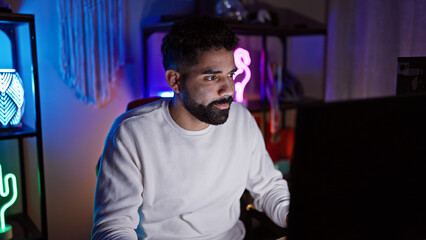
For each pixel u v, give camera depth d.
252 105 2.48
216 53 1.09
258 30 2.19
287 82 2.65
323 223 0.63
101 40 2.13
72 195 2.18
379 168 0.67
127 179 1.17
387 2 2.38
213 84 1.11
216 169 1.29
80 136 2.15
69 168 2.15
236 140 1.33
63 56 2.03
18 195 2.04
